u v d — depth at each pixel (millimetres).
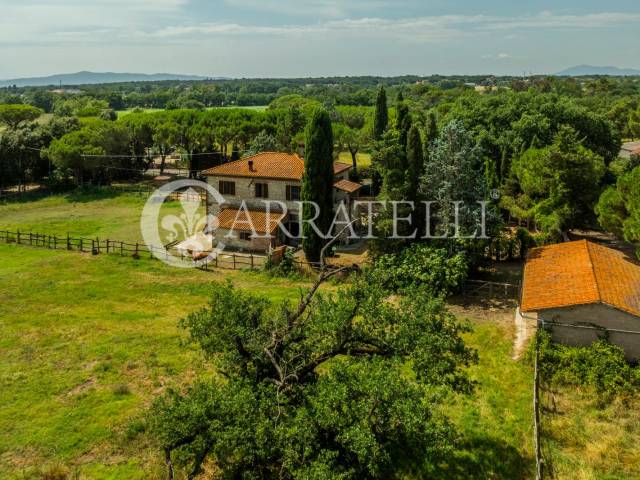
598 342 21938
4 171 65438
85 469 16797
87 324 28203
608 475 15898
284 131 75500
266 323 16828
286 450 12516
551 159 37781
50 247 43406
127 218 53812
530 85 153750
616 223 30844
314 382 15961
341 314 15977
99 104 154250
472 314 29047
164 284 34844
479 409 19578
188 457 14656
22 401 20656
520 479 15875
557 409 19500
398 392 13172
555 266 27812
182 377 22641
